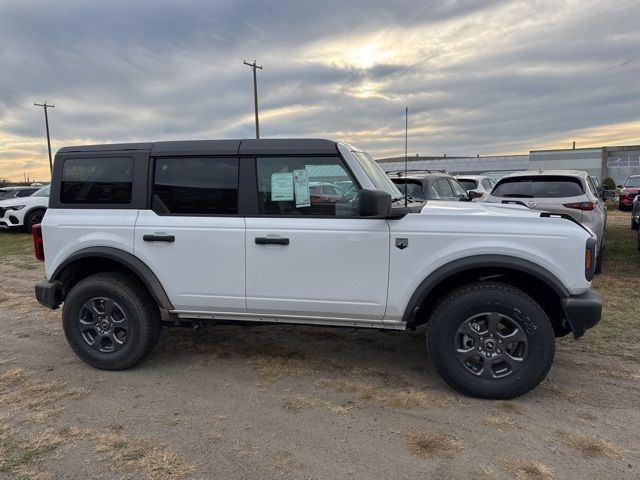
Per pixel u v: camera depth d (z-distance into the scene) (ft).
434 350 11.39
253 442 9.65
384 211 10.63
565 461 8.98
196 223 12.33
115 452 9.32
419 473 8.64
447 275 11.16
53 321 17.83
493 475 8.57
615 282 22.85
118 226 12.75
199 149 12.42
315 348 14.74
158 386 12.23
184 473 8.66
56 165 13.34
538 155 173.78
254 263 12.09
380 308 11.69
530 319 10.82
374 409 10.96
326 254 11.73
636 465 8.86
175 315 13.06
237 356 14.17
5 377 12.81
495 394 11.15
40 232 13.64
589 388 11.97
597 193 28.07
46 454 9.29
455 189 31.12
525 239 10.96
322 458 9.11
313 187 11.95
